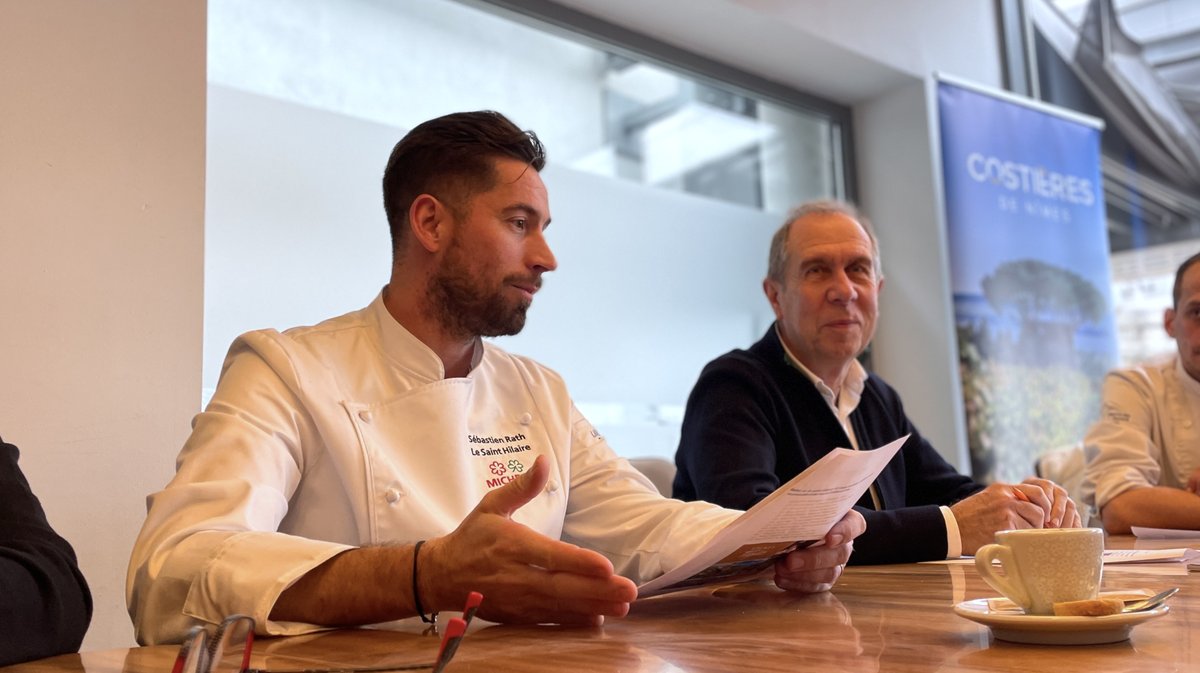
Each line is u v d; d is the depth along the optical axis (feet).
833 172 15.20
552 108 11.87
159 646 3.03
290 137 9.26
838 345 6.99
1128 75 17.26
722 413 6.41
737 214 13.82
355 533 4.12
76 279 6.84
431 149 4.62
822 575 3.91
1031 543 2.66
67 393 6.70
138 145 7.26
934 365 14.24
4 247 6.57
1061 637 2.46
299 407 4.09
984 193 14.53
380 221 9.78
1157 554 4.65
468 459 4.35
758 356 7.13
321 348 4.35
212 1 8.93
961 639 2.62
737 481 5.99
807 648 2.55
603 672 2.29
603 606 3.00
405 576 3.04
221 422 3.81
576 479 4.82
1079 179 15.61
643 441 12.19
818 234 7.18
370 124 9.89
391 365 4.45
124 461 6.88
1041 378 14.61
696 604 3.65
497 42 11.41
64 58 7.00
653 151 12.93
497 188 4.62
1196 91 16.80
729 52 13.42
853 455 3.40
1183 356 8.43
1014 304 14.53
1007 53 16.29
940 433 14.11
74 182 6.92
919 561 5.11
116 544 6.78
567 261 11.78
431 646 2.75
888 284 14.79
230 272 8.66
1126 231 17.19
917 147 14.62
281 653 2.66
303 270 9.15
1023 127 15.14
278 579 3.01
